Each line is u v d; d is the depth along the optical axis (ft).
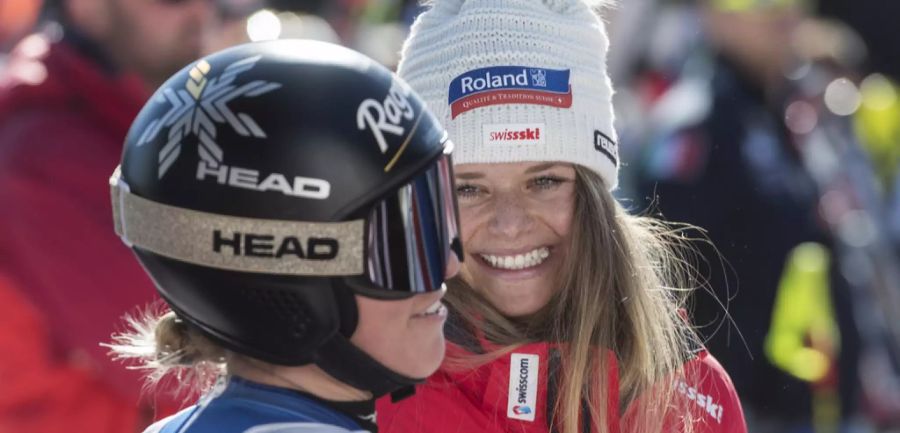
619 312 14.76
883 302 31.86
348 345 10.26
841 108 35.42
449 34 14.44
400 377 10.59
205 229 9.93
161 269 10.27
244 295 10.02
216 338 10.30
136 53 18.80
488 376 14.14
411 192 10.39
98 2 18.61
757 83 28.86
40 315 17.74
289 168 9.86
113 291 17.88
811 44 36.42
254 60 10.25
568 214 14.55
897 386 31.53
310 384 10.39
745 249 27.32
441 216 10.68
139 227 10.26
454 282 14.46
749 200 27.35
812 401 28.14
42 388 17.81
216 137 9.94
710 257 27.25
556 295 14.66
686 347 15.19
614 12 41.27
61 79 18.34
